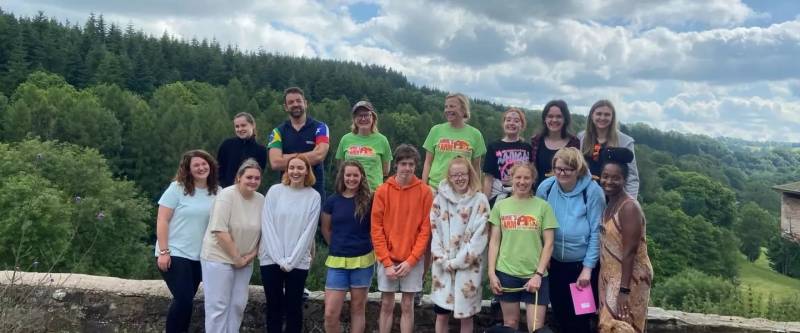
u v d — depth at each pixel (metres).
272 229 3.87
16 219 18.44
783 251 44.16
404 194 3.93
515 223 3.70
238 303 3.89
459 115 4.62
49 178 24.66
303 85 77.31
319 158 4.44
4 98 40.66
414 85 110.44
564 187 3.73
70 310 4.41
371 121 4.72
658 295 22.56
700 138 141.12
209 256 3.81
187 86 67.50
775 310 7.48
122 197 26.75
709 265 44.34
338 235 3.95
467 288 3.73
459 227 3.80
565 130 4.32
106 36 73.94
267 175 33.59
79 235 21.72
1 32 55.59
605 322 3.44
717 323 4.32
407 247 3.87
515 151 4.45
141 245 26.44
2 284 4.36
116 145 40.22
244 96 60.03
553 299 3.76
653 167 62.78
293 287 3.89
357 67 106.00
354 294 3.97
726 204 61.03
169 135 41.62
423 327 4.46
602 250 3.54
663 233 45.62
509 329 3.23
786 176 113.50
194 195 3.98
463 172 3.82
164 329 4.39
